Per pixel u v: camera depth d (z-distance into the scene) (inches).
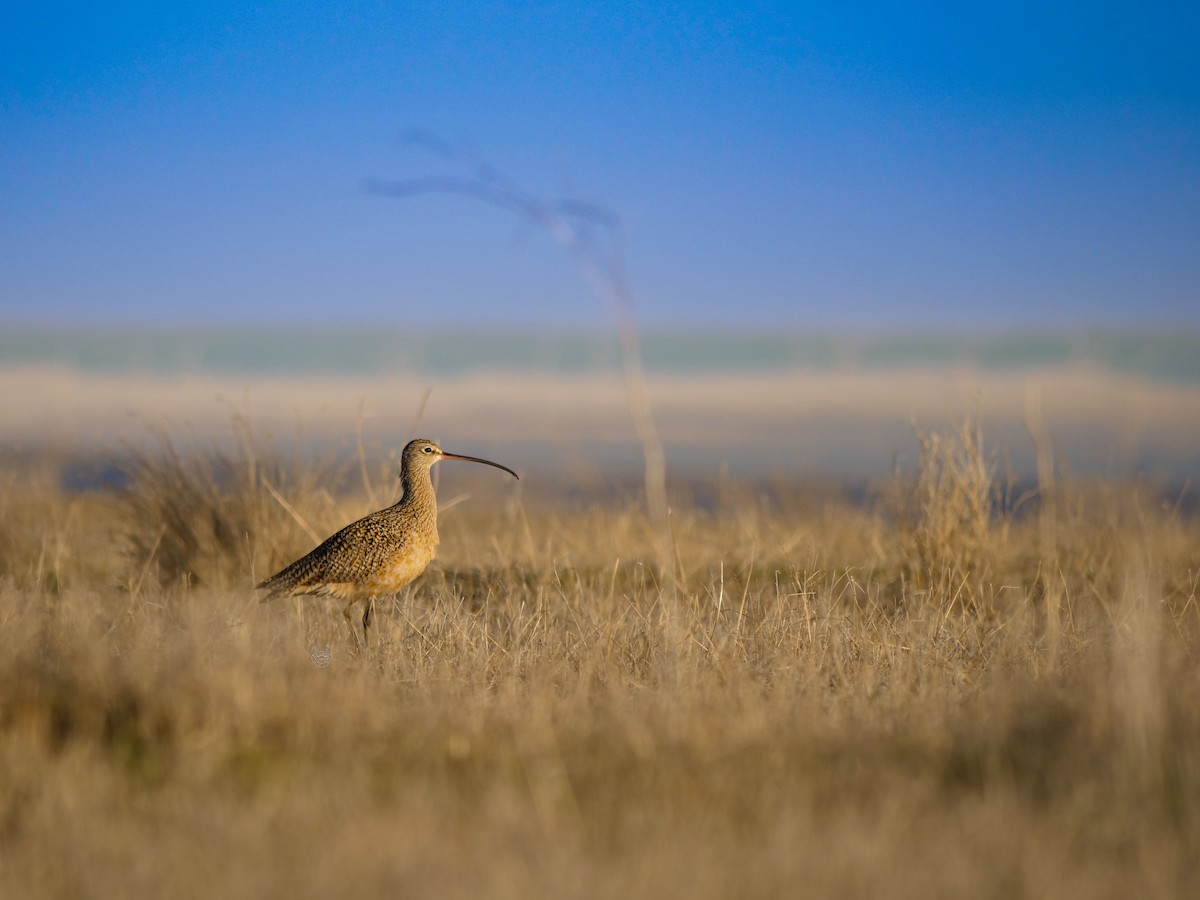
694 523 1251.8
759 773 490.3
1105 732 490.9
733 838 429.7
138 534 991.6
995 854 413.1
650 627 737.0
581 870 398.9
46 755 496.1
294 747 517.3
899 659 658.2
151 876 400.8
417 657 694.5
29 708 528.7
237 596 836.0
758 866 400.5
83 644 572.4
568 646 710.5
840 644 700.0
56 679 545.0
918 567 925.8
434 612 811.4
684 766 497.7
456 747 522.3
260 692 546.3
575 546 1100.5
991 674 632.4
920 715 557.9
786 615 775.7
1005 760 499.5
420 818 439.5
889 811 437.4
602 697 602.2
